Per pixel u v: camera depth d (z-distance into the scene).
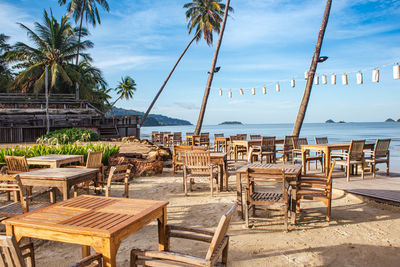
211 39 24.84
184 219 4.88
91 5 31.92
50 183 4.23
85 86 30.16
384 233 4.16
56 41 28.17
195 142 16.22
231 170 7.35
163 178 8.43
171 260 2.40
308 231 4.28
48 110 22.89
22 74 26.70
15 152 7.45
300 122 13.10
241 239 4.02
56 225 2.35
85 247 3.05
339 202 5.76
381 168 10.00
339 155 7.98
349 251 3.62
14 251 1.92
